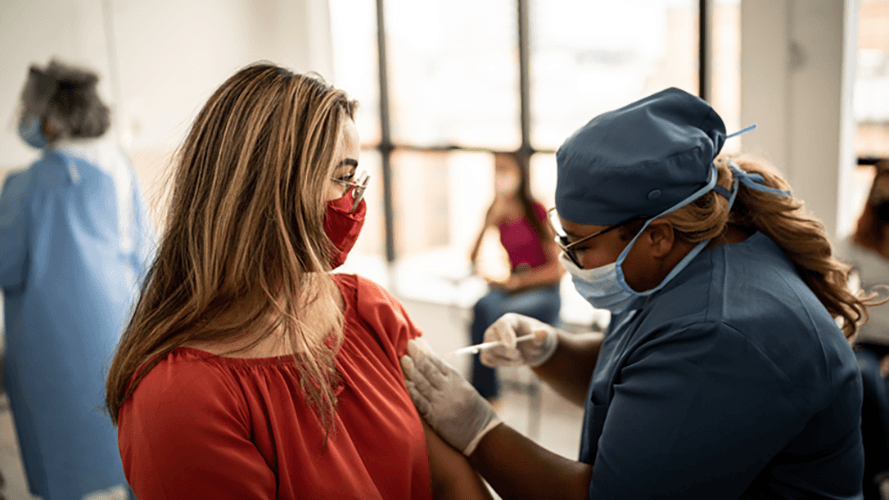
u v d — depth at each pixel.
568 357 1.50
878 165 2.65
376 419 0.99
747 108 3.12
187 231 0.93
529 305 3.30
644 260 1.07
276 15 4.75
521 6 3.85
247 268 0.91
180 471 0.82
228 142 0.91
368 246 4.84
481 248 3.62
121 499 2.88
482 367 3.38
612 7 3.66
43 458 2.62
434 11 4.22
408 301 4.26
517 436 1.18
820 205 3.03
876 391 2.04
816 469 0.99
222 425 0.85
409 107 4.44
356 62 4.59
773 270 1.02
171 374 0.86
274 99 0.92
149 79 4.16
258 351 0.93
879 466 2.03
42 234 2.54
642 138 1.01
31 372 2.57
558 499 1.09
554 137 3.98
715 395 0.93
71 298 2.58
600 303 1.16
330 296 1.05
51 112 2.58
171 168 0.97
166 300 0.93
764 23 3.00
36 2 3.65
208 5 4.43
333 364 0.99
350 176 1.00
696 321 0.97
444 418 1.16
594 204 1.04
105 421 2.67
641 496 0.96
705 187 1.03
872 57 2.97
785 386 0.92
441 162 4.49
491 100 4.14
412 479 1.04
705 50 3.36
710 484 0.94
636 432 0.97
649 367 0.99
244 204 0.91
